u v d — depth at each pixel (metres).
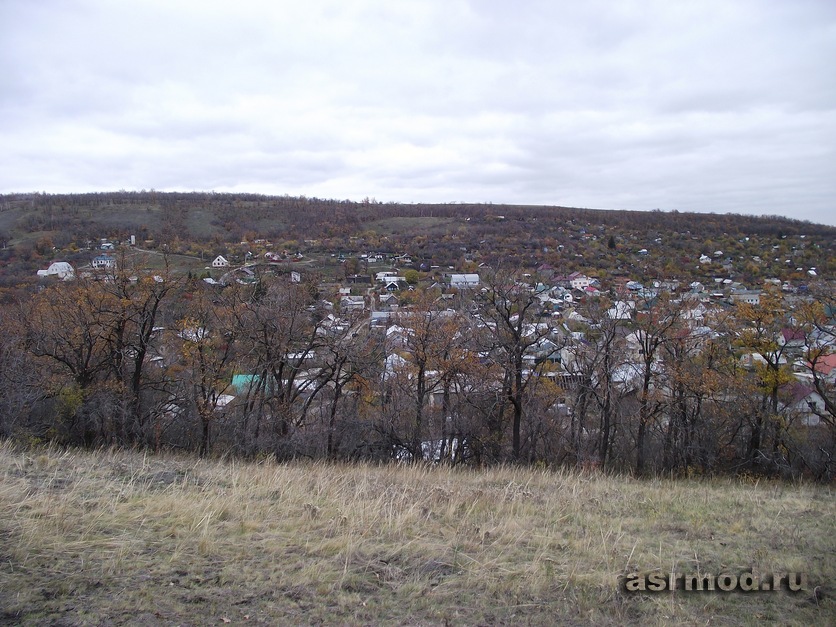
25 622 3.75
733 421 20.22
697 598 4.68
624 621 4.26
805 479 17.77
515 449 19.67
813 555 5.75
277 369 20.45
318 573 4.75
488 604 4.44
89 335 20.47
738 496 8.56
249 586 4.48
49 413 20.50
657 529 6.53
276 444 18.14
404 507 6.73
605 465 18.48
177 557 4.89
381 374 21.27
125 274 20.27
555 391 21.27
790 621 4.31
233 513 6.14
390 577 4.81
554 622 4.20
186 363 20.86
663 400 20.02
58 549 4.84
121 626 3.80
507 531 6.07
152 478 7.59
